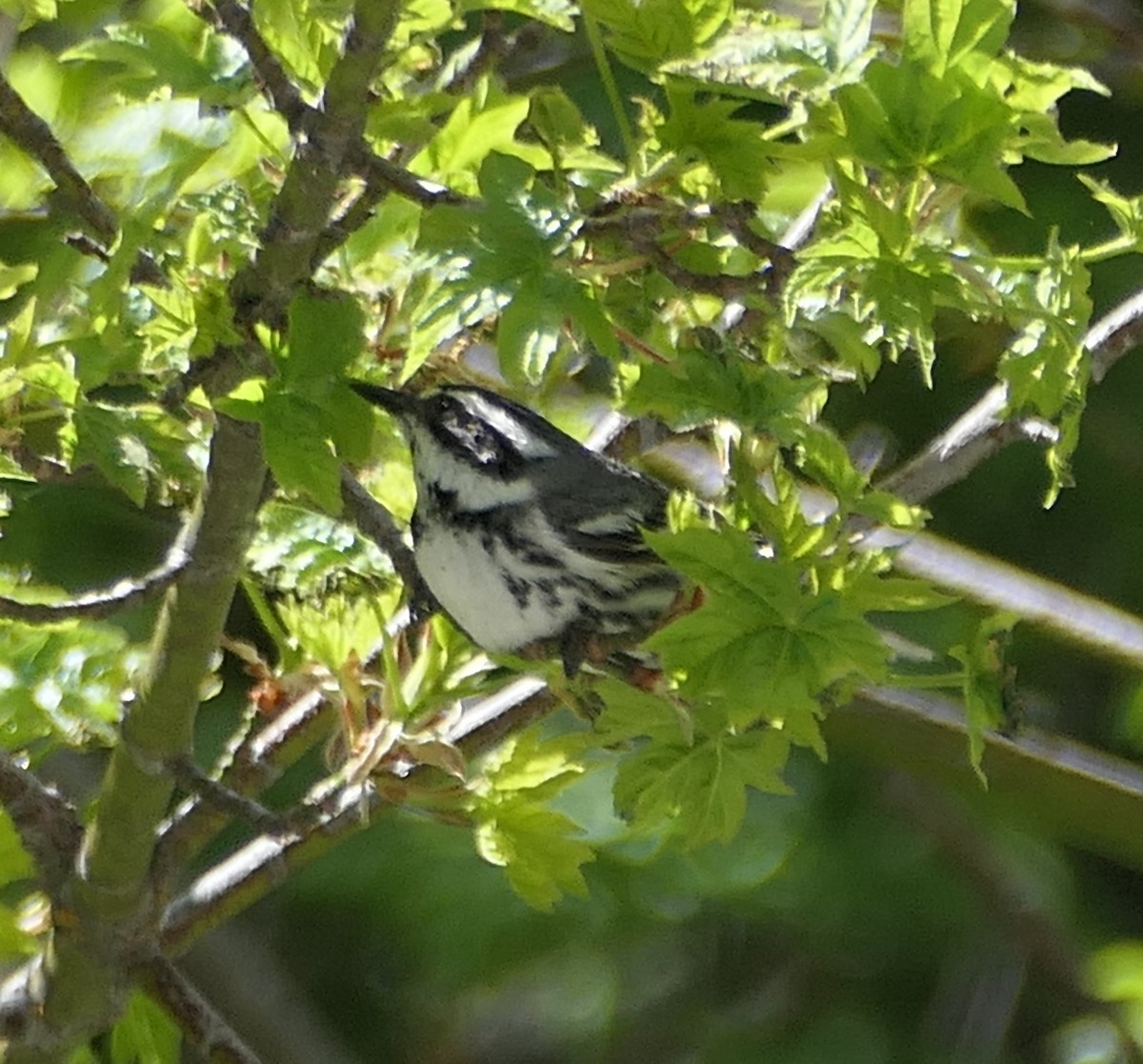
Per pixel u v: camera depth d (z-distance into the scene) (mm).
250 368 6129
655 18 6262
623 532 7871
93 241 7105
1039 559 14375
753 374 6176
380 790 6902
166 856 7340
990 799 11023
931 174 5969
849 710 8508
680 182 6457
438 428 8102
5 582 7793
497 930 13055
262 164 7297
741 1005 14523
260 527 7574
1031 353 6438
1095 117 14219
